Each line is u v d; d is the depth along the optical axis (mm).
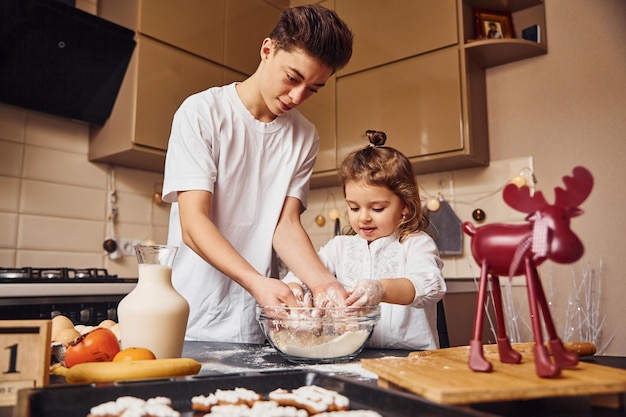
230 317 1365
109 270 2436
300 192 1455
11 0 1861
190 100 1302
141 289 835
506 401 591
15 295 1652
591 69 2287
